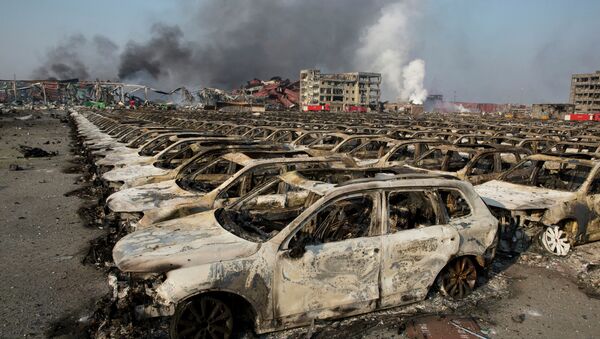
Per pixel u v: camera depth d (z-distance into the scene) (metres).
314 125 21.38
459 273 5.11
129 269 3.91
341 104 118.50
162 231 4.67
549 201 6.82
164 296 3.84
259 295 4.02
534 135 16.88
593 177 6.93
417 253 4.67
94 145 15.70
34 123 44.00
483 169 9.73
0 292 5.36
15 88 128.12
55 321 4.68
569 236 6.77
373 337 4.31
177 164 10.16
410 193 5.35
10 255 6.64
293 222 4.24
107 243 6.94
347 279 4.33
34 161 17.28
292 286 4.12
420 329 4.46
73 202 10.17
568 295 5.34
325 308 4.28
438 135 15.59
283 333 4.31
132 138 16.61
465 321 4.64
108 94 124.94
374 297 4.46
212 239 4.34
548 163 8.20
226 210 5.29
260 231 4.95
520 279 5.81
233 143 10.61
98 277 5.83
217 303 4.02
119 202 6.91
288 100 148.75
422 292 4.77
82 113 56.03
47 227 8.12
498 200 6.94
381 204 4.58
